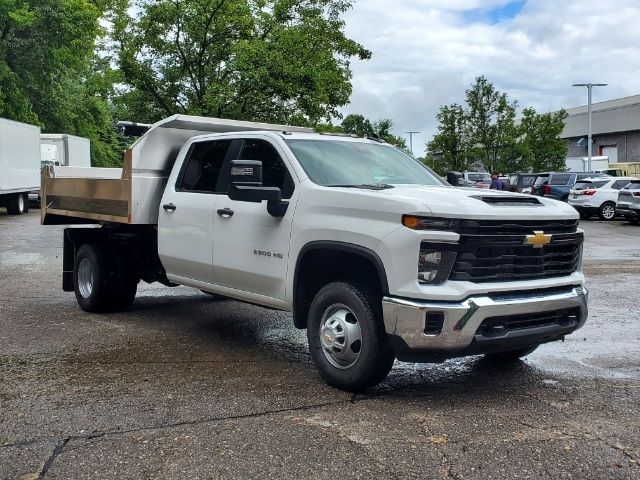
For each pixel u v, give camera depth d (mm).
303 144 6047
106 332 7176
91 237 8266
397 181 6020
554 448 4109
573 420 4602
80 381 5426
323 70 19156
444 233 4633
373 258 4828
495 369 5902
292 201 5574
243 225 6016
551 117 42188
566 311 5207
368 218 4930
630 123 61812
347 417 4613
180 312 8320
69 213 8414
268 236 5762
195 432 4332
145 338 6922
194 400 4961
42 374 5617
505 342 4820
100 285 7938
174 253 6910
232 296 6406
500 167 41188
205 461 3900
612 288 10289
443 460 3924
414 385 5406
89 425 4453
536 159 41719
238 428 4398
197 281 6781
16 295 9391
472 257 4723
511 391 5266
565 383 5488
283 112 18875
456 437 4273
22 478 3686
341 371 5129
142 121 19453
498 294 4805
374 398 5043
